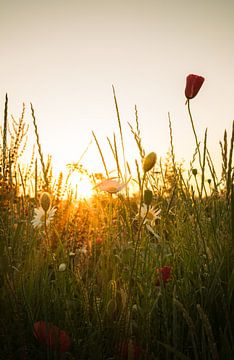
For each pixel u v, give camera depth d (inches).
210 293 18.6
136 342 17.2
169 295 19.6
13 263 20.3
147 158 16.1
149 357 16.3
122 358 16.4
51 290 20.5
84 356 16.9
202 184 22.3
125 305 17.1
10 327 17.0
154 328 18.1
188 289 20.0
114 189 18.9
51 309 20.1
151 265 21.3
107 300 19.2
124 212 21.9
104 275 21.4
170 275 20.9
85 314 18.2
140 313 18.0
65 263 21.9
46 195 19.2
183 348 17.3
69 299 20.0
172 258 22.0
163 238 22.2
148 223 22.0
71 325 17.9
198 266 20.4
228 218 20.7
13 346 17.5
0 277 18.9
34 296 20.3
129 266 20.7
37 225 20.8
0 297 18.0
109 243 22.1
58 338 16.6
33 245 22.3
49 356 16.5
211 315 18.5
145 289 19.0
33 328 18.0
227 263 20.0
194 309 18.7
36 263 22.1
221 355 16.3
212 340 14.2
